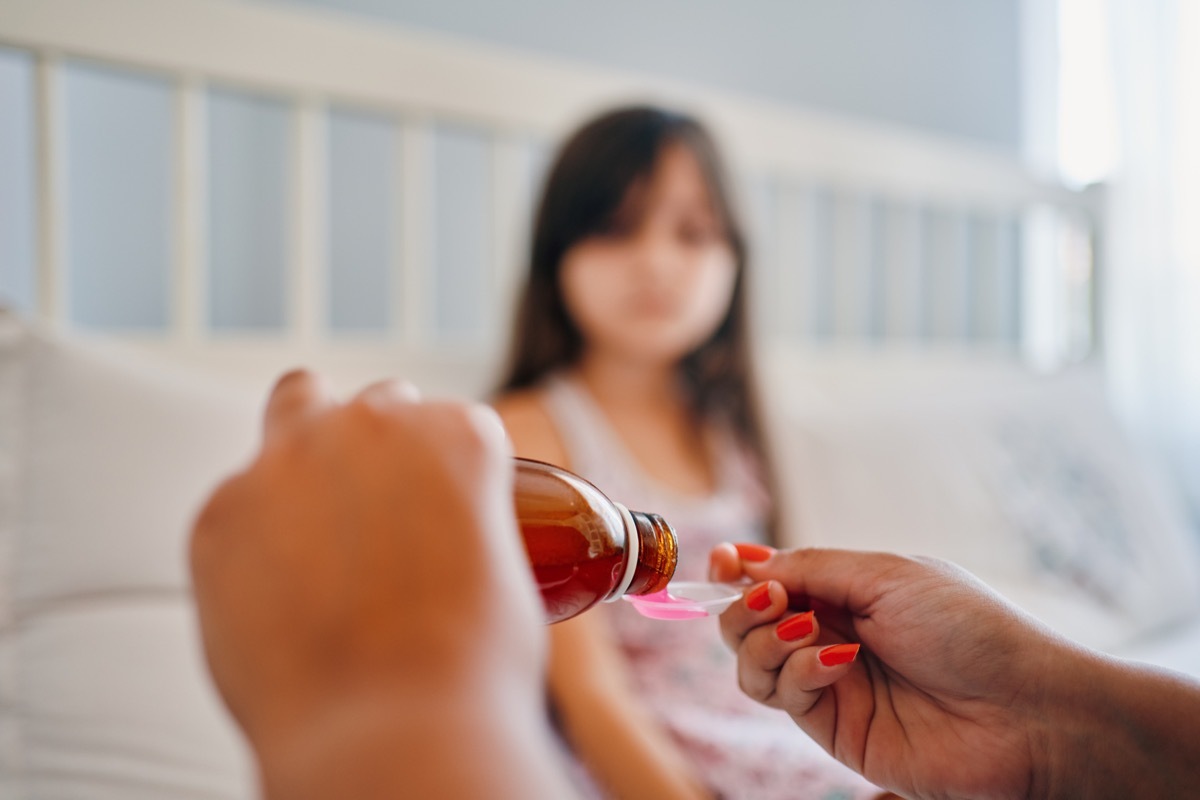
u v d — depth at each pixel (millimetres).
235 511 185
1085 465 1334
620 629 918
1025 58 2137
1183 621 1179
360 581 170
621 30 1589
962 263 1846
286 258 1259
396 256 1146
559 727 796
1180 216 1902
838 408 1352
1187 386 1915
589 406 1075
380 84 1093
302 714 163
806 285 1570
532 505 323
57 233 893
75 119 1095
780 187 1515
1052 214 1926
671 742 771
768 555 419
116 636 672
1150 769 316
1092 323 1923
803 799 607
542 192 1108
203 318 995
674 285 1034
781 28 1791
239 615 175
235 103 1211
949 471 1209
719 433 1203
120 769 613
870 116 1925
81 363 772
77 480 722
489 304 1229
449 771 151
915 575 362
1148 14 1901
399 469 181
